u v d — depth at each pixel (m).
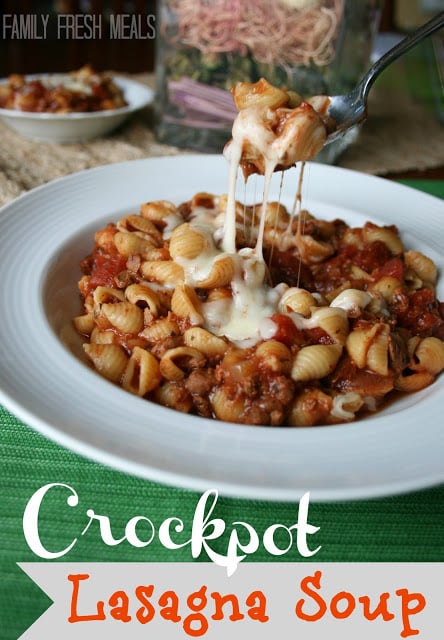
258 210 0.62
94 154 0.83
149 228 0.61
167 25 0.83
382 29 1.52
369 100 1.08
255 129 0.53
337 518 0.45
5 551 0.42
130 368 0.51
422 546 0.44
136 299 0.55
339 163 0.84
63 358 0.48
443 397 0.49
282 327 0.52
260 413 0.49
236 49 0.81
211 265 0.55
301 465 0.43
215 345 0.51
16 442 0.47
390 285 0.57
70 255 0.60
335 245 0.63
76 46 1.25
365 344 0.52
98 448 0.42
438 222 0.68
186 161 0.73
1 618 0.40
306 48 0.80
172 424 0.45
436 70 1.25
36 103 0.86
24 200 0.63
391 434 0.46
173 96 0.85
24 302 0.53
